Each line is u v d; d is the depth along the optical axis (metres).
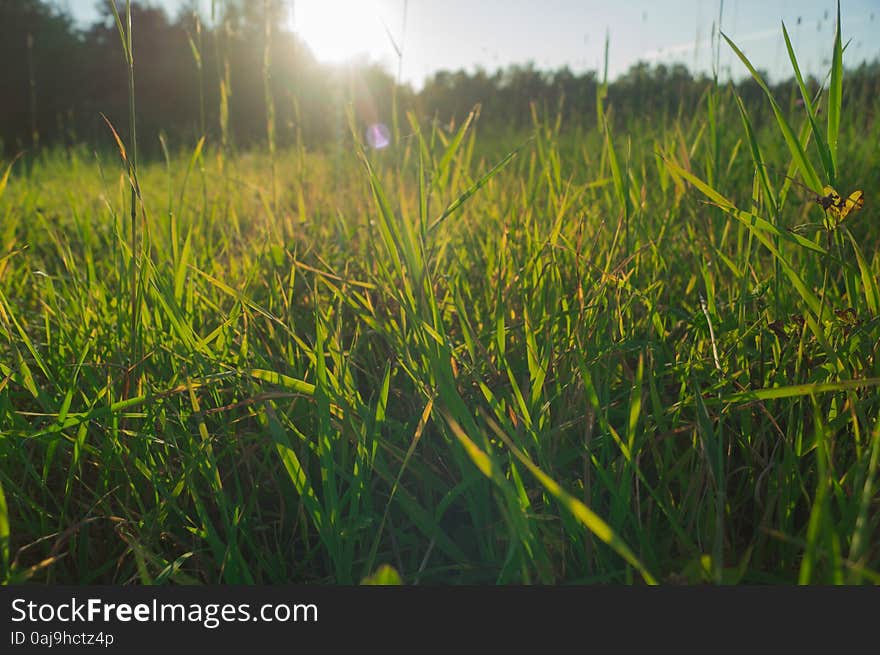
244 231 3.13
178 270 1.56
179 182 5.90
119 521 1.16
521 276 1.63
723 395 1.14
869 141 3.31
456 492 1.08
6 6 23.02
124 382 1.31
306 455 1.20
